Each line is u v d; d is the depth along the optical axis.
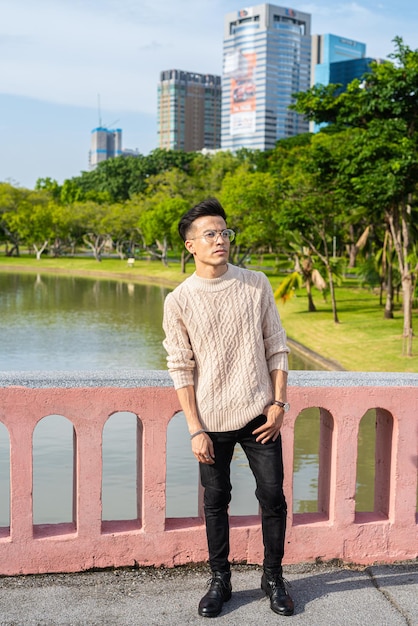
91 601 3.49
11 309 52.56
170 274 80.25
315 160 31.14
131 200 111.69
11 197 107.88
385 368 26.97
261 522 3.79
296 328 37.00
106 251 137.38
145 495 3.81
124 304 56.47
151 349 35.56
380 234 45.31
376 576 3.82
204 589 3.63
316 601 3.52
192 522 3.95
